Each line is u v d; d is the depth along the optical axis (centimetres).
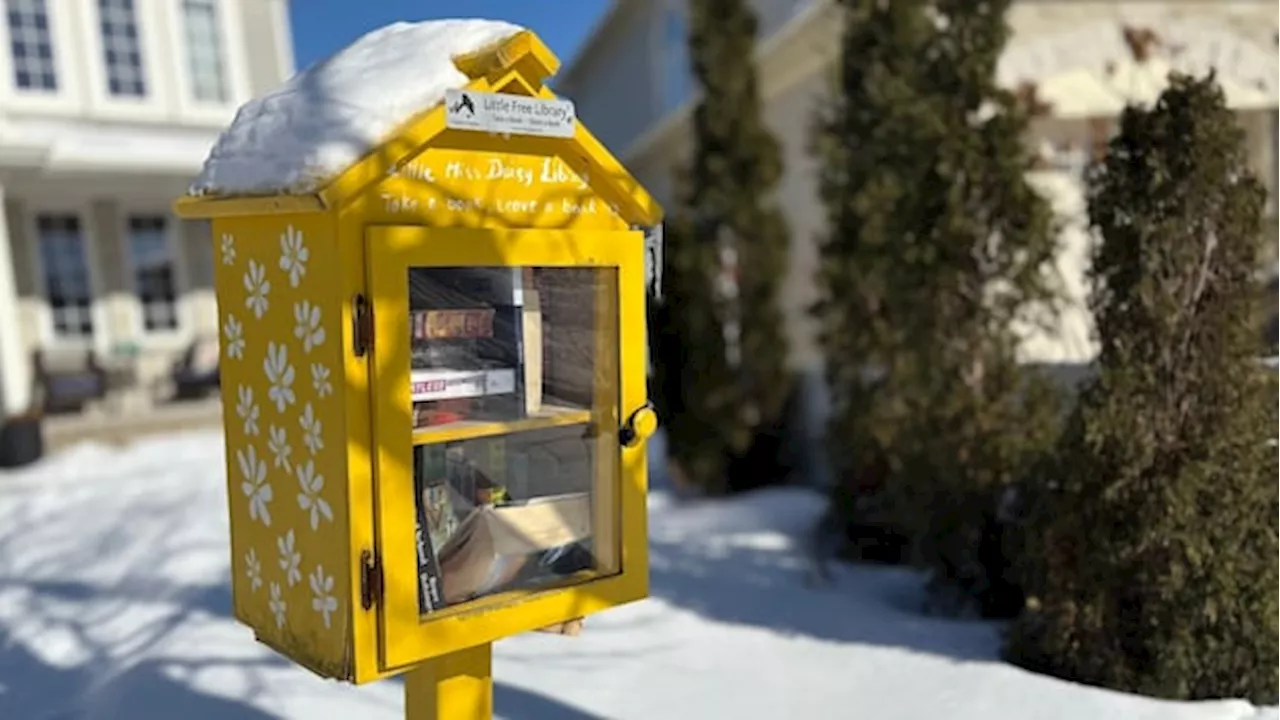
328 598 191
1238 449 301
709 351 699
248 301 207
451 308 203
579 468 229
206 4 1148
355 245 182
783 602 432
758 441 725
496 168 204
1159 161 307
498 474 216
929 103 411
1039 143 562
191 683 339
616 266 223
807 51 850
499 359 211
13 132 964
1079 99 631
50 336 1069
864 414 514
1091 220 328
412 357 196
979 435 406
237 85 1166
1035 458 374
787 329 848
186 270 1151
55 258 1073
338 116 189
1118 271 319
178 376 1081
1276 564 297
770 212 727
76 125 1066
